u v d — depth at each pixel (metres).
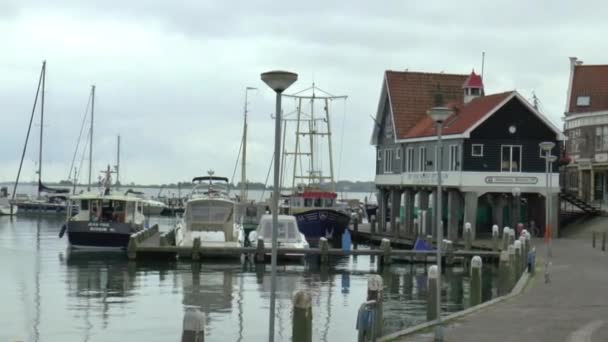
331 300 27.50
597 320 18.03
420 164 52.25
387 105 58.50
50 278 32.31
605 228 47.44
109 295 27.83
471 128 46.09
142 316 23.62
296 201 53.41
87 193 48.09
